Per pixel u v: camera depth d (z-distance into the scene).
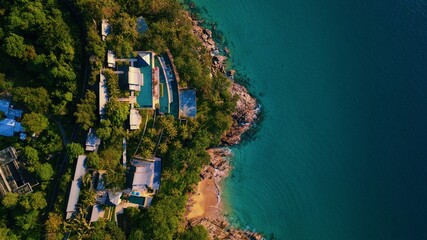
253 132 80.62
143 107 66.19
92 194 61.19
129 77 62.28
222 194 78.38
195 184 74.12
